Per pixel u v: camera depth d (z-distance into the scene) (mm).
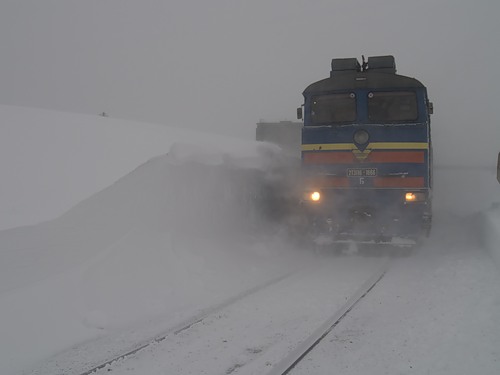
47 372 4145
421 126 8445
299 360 4219
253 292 6426
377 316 5305
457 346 4223
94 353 4516
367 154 8547
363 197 8547
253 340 4703
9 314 4949
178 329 5043
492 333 4395
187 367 4145
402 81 8664
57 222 6195
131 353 4480
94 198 6945
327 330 4934
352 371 3938
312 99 9039
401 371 3863
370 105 8719
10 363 4340
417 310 5359
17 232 5680
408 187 8383
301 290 6504
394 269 7730
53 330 4949
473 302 5277
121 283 5996
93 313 5328
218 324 5176
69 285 5586
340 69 9742
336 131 8719
